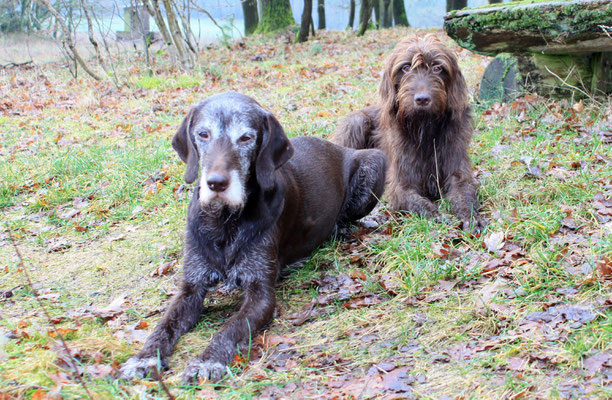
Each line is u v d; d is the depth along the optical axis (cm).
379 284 412
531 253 410
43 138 869
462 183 541
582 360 291
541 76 734
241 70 1374
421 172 568
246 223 384
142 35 1381
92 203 626
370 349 338
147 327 384
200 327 382
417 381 299
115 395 285
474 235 464
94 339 345
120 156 739
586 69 732
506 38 715
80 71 1438
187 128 384
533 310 347
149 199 621
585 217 457
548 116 679
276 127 383
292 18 2391
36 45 2111
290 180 439
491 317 346
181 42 1320
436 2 4116
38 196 643
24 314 408
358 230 522
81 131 900
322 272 453
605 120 644
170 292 437
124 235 553
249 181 379
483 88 788
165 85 1210
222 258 388
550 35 671
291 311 400
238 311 379
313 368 322
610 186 495
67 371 306
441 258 436
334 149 536
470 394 281
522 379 287
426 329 350
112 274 478
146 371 317
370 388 296
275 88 1119
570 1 645
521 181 548
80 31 1945
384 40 1795
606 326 311
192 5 1447
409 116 544
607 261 371
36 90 1248
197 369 314
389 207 566
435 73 540
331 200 489
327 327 370
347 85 1051
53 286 459
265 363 333
